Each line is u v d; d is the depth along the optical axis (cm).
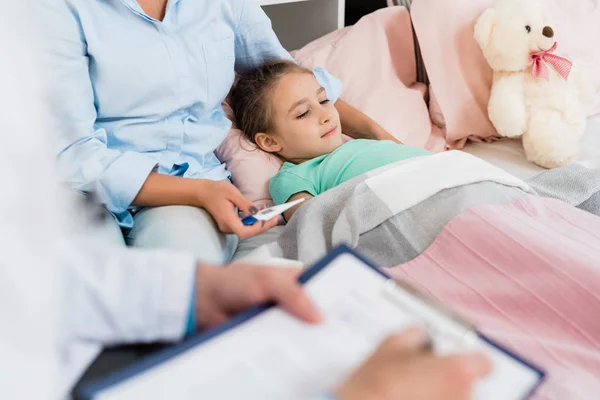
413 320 42
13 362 34
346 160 123
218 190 92
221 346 40
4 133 33
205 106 117
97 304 50
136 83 101
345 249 48
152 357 39
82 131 91
